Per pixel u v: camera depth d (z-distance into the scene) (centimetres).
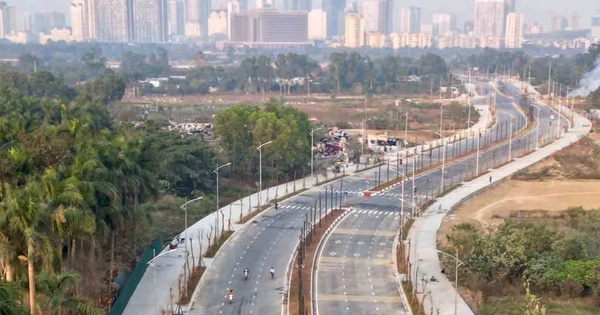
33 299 7431
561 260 11294
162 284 11238
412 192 16725
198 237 13700
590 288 10762
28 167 10162
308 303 10525
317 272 12069
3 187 8481
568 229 13138
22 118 13638
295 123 19700
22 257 7575
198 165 18062
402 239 13612
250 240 13925
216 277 11750
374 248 13525
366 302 10656
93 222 8669
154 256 12025
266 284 11431
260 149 17825
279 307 10419
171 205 16100
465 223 14500
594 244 11975
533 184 19525
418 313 10100
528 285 10531
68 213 8325
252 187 19075
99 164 10325
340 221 15525
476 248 11862
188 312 10162
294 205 16938
